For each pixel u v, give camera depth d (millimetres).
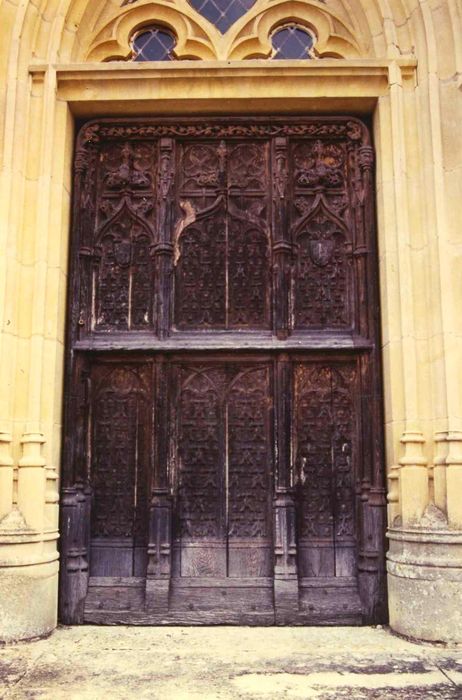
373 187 5418
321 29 5633
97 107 5414
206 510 5133
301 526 5098
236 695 3412
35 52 5258
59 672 3785
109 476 5195
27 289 4969
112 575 5043
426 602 4375
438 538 4438
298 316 5344
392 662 3959
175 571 5027
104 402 5293
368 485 5035
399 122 5125
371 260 5305
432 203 4930
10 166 4965
